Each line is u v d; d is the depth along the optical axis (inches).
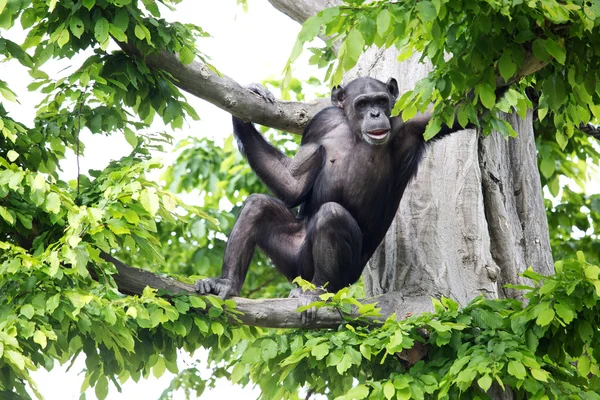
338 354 433.1
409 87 587.8
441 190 557.3
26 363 381.7
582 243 894.4
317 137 537.0
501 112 615.2
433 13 389.7
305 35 389.4
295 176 535.8
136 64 493.0
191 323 448.8
